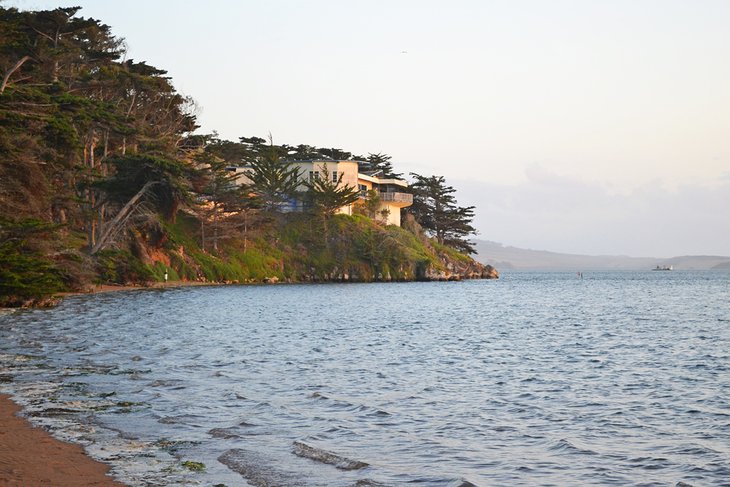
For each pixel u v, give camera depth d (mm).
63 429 13641
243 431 14062
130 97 89500
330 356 27078
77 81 75000
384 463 12156
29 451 11961
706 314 55281
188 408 16141
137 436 13359
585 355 28891
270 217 108875
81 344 27844
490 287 115375
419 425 15266
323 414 16047
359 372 22953
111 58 79375
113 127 72062
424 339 34969
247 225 105625
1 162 50438
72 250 62875
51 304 47656
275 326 40125
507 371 24000
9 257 44562
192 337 32312
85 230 78125
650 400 18719
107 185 71562
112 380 19578
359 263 120000
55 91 66875
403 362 25828
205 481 10680
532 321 47875
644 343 33938
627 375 23297
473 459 12641
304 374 22156
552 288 115375
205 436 13555
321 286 101875
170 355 25719
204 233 100375
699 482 11469
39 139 55781
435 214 157000
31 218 47875
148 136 85188
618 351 30469
